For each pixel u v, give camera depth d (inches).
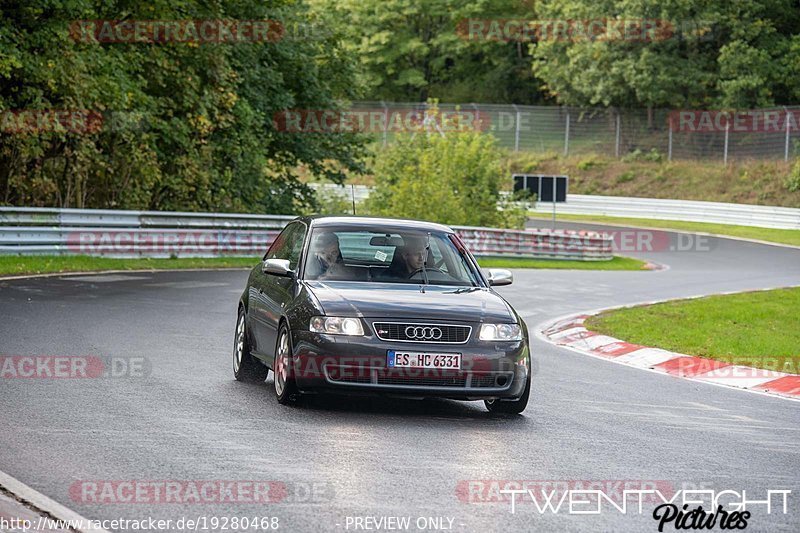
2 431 826.8
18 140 2866.6
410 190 4707.2
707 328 1898.4
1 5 2797.7
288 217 3344.0
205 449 796.6
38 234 2529.5
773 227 6264.8
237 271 2679.6
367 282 1042.7
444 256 1093.8
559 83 7539.4
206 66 3636.8
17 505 630.5
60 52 2878.9
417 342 958.4
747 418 1105.4
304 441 842.2
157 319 1616.6
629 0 6983.3
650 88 7012.8
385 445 844.0
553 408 1089.4
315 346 955.3
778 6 7130.9
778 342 1737.2
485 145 5201.8
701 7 6988.2
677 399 1215.6
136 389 1038.4
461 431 927.7
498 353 975.0
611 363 1537.9
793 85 7022.6
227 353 1322.6
